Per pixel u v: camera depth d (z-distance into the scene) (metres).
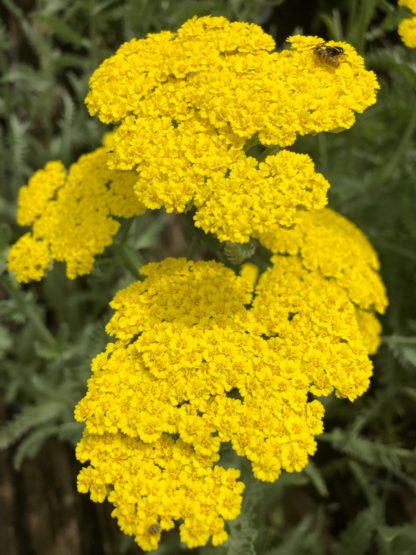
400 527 0.22
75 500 0.25
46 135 0.31
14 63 0.31
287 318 0.18
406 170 0.25
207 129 0.17
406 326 0.26
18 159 0.27
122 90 0.18
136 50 0.18
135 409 0.16
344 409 0.26
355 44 0.22
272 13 0.31
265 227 0.16
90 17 0.25
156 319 0.17
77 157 0.29
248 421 0.16
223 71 0.17
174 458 0.16
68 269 0.19
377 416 0.26
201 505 0.15
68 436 0.23
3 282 0.22
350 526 0.22
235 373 0.16
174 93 0.17
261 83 0.17
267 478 0.16
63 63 0.27
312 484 0.26
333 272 0.19
